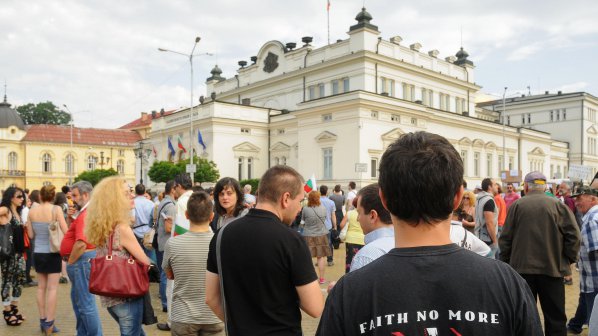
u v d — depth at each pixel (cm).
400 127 3775
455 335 155
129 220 500
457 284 160
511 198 1356
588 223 589
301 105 3928
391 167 173
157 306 895
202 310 438
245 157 4362
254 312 324
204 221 454
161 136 4997
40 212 719
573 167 2270
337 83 4269
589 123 6406
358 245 973
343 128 3575
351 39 4153
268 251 323
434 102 4700
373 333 159
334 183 3616
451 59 5181
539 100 6644
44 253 710
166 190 870
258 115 4475
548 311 596
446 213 170
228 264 331
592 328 204
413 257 166
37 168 7712
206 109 4281
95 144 8181
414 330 156
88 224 480
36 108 9888
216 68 5959
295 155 4228
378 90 4100
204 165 3716
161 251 850
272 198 346
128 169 8481
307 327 755
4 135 7544
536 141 5491
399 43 4406
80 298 559
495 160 4838
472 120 4494
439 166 167
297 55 4688
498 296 160
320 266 1119
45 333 721
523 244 599
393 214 175
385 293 161
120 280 473
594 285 600
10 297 773
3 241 767
